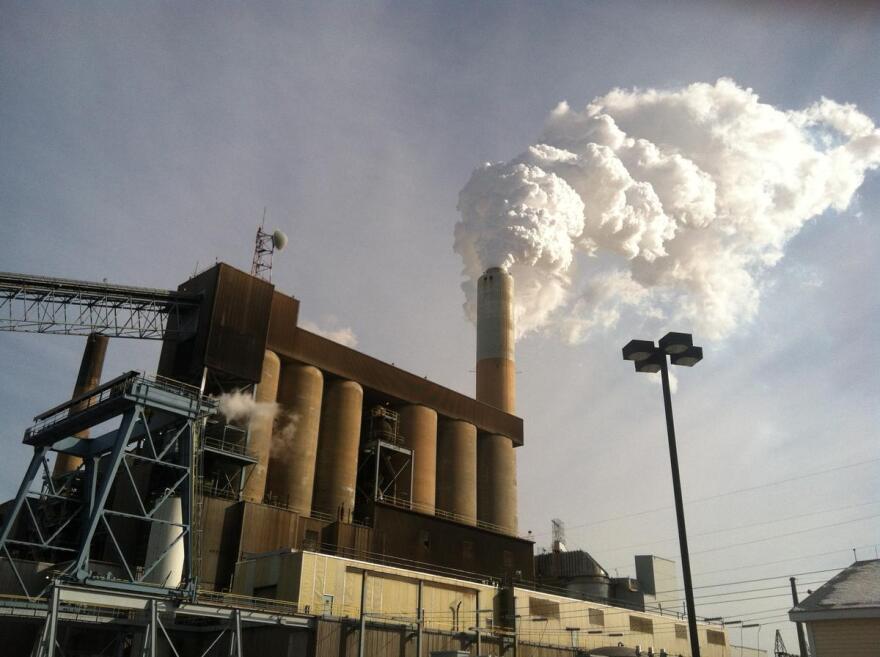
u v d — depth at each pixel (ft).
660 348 82.07
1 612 119.55
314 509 216.74
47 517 165.17
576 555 288.71
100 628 145.79
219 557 171.01
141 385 143.74
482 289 331.36
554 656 199.00
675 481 75.25
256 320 202.28
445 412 267.39
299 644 142.72
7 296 175.63
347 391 232.32
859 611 100.07
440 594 182.91
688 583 70.13
